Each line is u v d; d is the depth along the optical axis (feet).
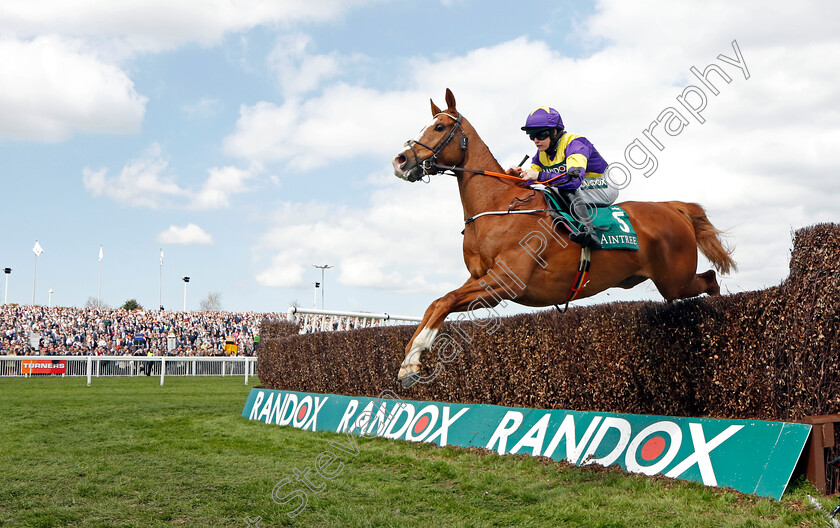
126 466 17.02
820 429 11.64
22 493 13.93
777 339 12.57
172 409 32.78
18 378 59.93
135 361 66.85
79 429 25.11
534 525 11.21
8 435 23.35
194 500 13.28
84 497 13.60
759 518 10.44
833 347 11.89
